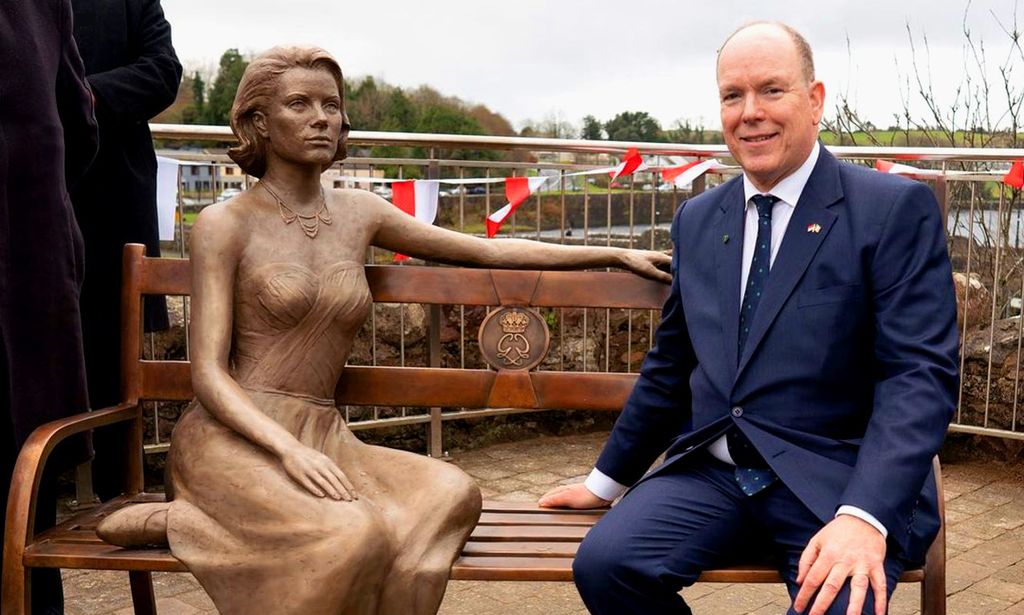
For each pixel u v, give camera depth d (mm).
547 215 5582
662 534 2357
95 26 3715
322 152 2572
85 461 2889
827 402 2357
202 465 2441
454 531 2439
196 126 4566
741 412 2412
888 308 2279
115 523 2441
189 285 2967
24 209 2693
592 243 5645
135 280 2975
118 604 3521
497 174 5344
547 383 2980
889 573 2172
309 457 2361
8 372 2684
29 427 2711
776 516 2348
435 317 4340
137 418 2969
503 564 2436
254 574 2297
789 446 2346
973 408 5285
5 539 2443
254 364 2580
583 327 5504
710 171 5082
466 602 3600
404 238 2818
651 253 2967
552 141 5031
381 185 5219
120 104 3613
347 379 2943
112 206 3736
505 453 5398
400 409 5375
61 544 2508
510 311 3006
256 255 2572
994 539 4160
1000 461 5219
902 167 4914
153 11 3900
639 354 5836
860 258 2311
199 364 2486
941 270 2299
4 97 2656
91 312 3762
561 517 2783
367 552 2258
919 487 2145
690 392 2650
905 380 2217
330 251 2646
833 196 2375
